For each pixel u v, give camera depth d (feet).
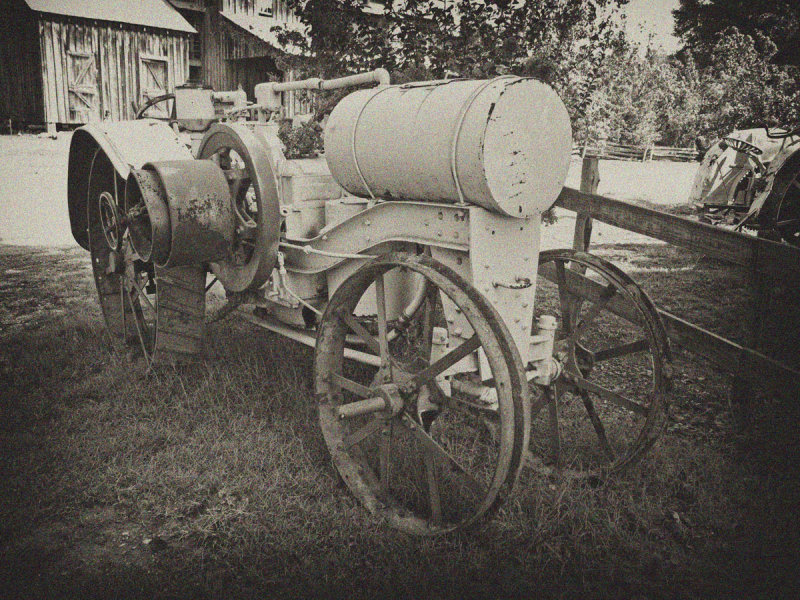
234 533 9.27
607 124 61.31
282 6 75.20
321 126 15.38
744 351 11.96
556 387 11.50
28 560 8.68
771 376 11.48
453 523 9.11
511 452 8.08
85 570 8.57
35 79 60.03
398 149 9.53
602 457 11.39
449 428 12.12
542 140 8.95
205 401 13.12
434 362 9.80
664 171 64.39
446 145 8.79
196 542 9.16
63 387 13.73
